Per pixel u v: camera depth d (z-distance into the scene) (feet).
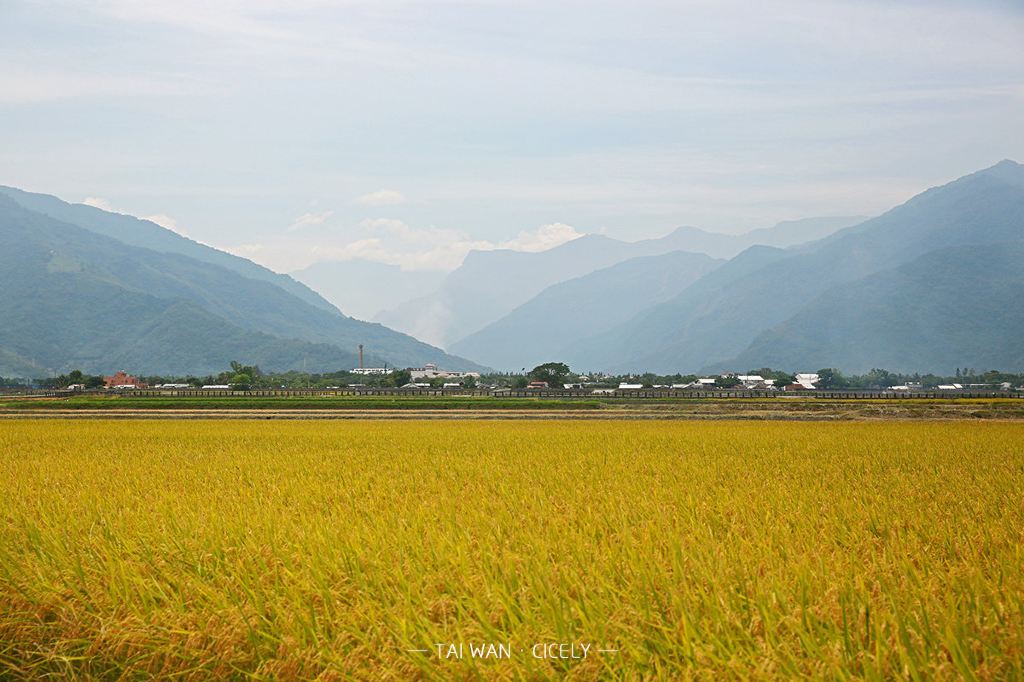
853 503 57.62
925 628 27.63
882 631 27.02
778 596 30.32
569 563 36.86
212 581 36.45
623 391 349.00
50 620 34.50
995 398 269.64
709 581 33.22
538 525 47.73
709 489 67.21
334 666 27.37
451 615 31.40
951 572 34.47
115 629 31.45
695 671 25.63
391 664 27.50
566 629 28.86
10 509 56.03
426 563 37.68
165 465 89.45
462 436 130.82
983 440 119.34
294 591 33.42
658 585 33.27
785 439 122.52
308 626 30.12
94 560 40.22
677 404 244.01
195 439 128.26
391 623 30.04
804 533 44.65
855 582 32.65
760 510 54.29
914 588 31.50
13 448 113.70
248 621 31.07
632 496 61.77
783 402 246.06
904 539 43.47
